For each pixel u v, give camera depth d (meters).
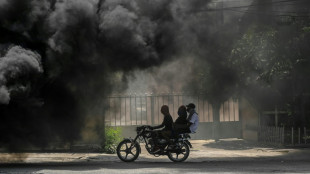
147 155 15.44
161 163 12.98
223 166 11.95
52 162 13.51
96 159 14.30
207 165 12.27
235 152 16.03
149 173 10.57
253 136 19.25
